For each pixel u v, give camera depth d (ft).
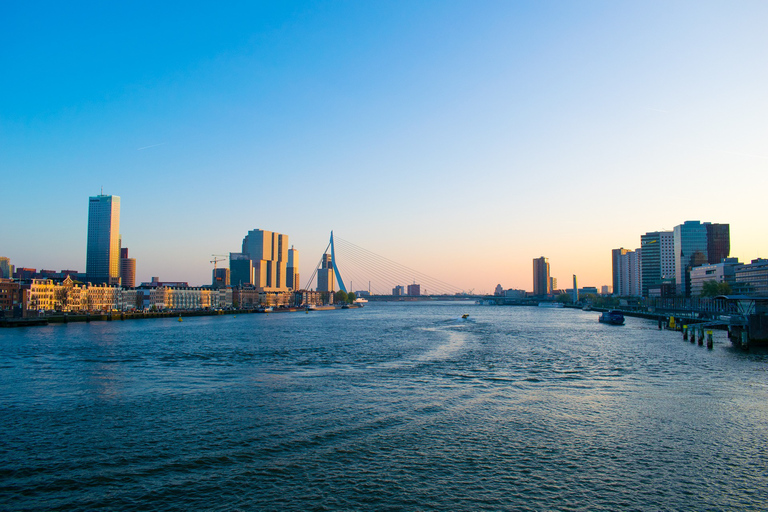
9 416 189.26
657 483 130.21
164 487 127.75
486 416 187.73
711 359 337.31
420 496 123.03
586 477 133.59
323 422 179.73
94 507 118.32
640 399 214.90
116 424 178.09
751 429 171.94
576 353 369.50
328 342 459.32
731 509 117.50
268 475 134.51
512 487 127.95
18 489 127.13
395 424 177.47
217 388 238.48
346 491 125.39
